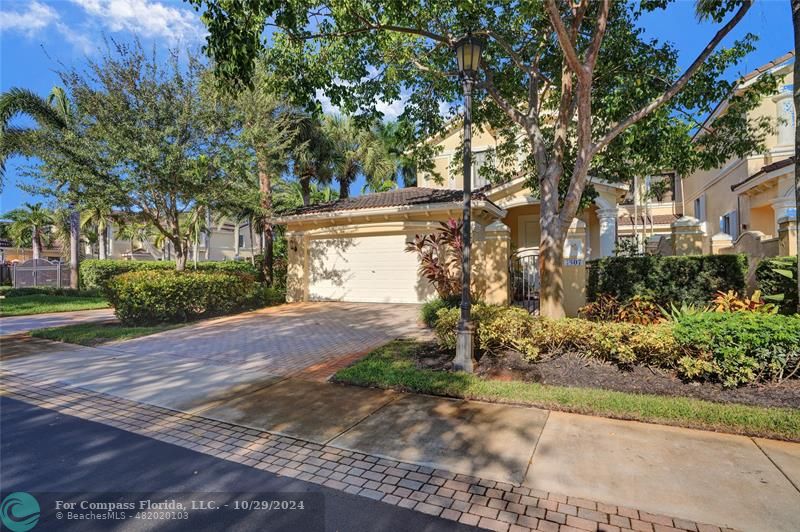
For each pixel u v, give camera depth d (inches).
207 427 194.4
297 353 327.3
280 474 151.5
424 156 452.4
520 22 312.2
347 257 615.2
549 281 320.2
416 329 400.8
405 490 139.8
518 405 209.3
